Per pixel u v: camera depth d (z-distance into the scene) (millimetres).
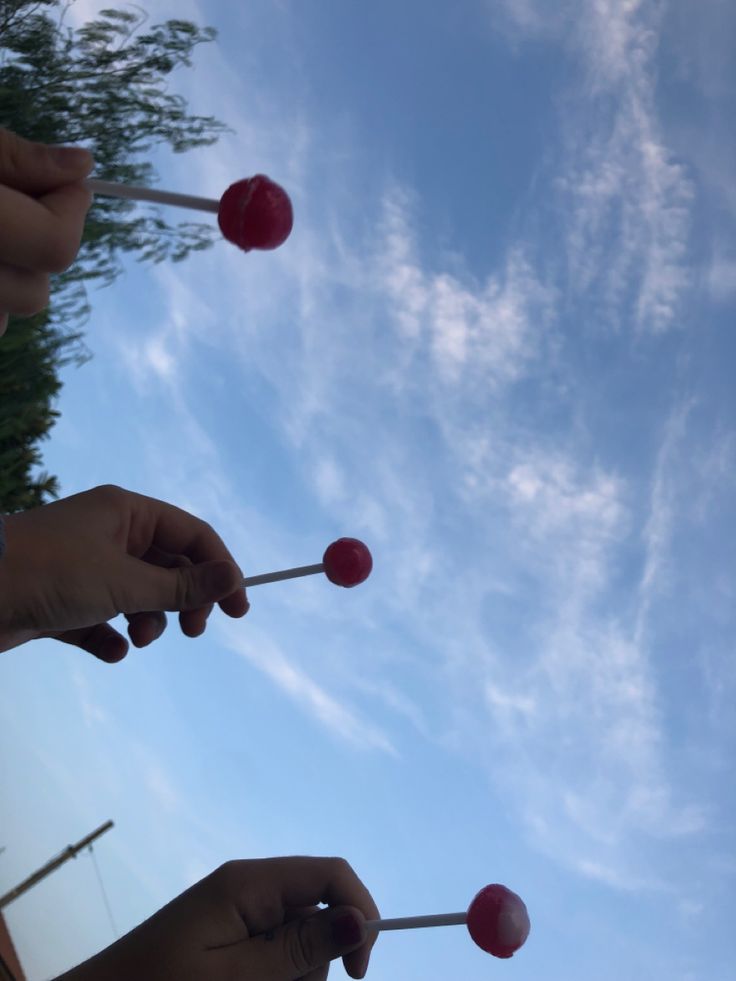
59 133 1521
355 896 329
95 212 1562
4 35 1521
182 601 445
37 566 406
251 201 312
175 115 1599
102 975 290
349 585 471
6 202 260
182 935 295
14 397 1726
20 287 286
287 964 306
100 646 541
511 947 329
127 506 487
